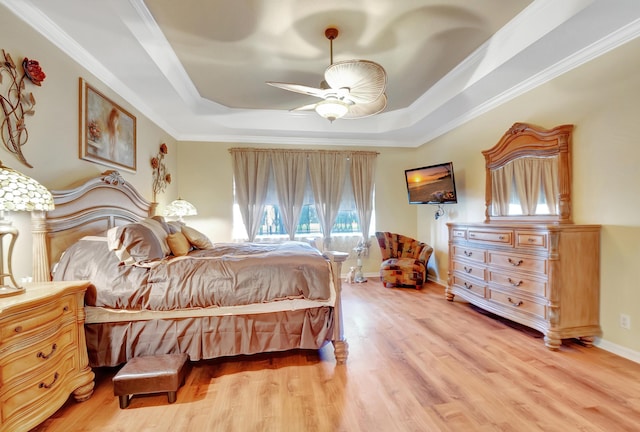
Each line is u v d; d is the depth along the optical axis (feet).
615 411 5.52
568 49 8.14
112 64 8.76
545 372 6.90
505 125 11.36
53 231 6.71
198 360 7.44
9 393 4.47
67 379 5.58
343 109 8.07
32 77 6.38
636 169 7.34
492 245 10.18
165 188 14.26
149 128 12.51
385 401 5.90
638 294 7.34
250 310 7.27
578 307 8.10
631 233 7.47
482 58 9.64
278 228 16.94
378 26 8.18
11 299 4.71
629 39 7.28
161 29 8.16
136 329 6.84
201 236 10.70
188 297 6.78
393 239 16.65
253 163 16.48
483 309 11.63
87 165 8.32
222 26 8.08
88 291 6.42
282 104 14.07
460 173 14.23
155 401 5.97
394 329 9.57
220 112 14.37
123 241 6.92
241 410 5.68
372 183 17.79
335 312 7.46
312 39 8.76
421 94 13.10
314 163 17.08
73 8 6.44
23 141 6.29
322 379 6.73
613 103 7.77
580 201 8.68
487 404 5.75
